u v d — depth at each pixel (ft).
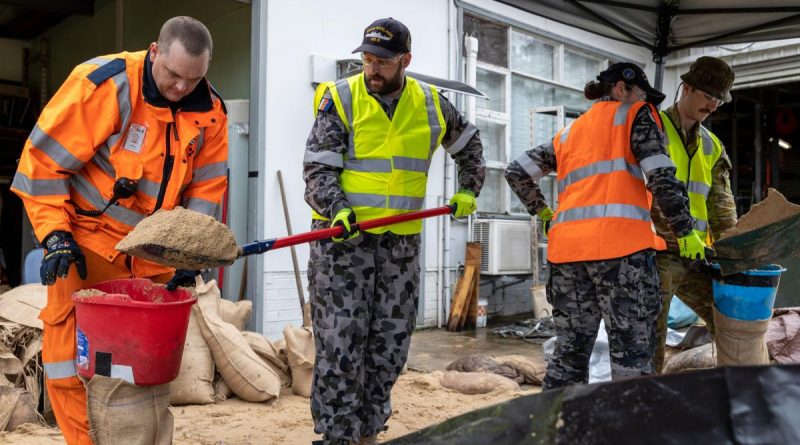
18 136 32.22
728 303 11.57
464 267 26.71
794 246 10.87
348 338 9.84
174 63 8.00
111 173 8.62
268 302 20.98
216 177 9.29
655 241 11.46
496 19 28.40
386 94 10.18
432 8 25.88
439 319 26.37
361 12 23.49
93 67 8.23
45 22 32.50
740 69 32.68
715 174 12.70
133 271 8.89
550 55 31.40
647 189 10.62
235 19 23.53
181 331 7.76
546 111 30.40
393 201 10.16
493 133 29.17
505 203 29.60
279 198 21.30
